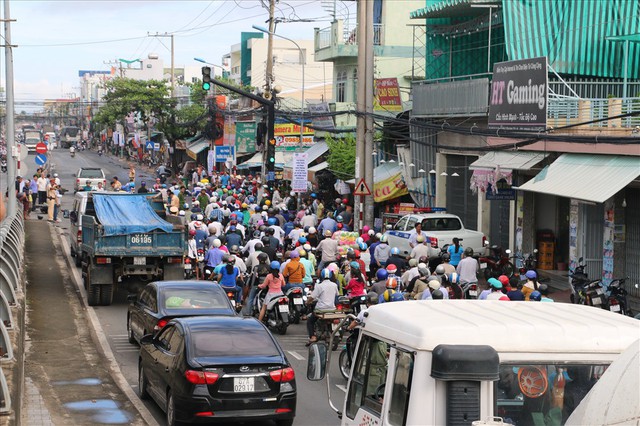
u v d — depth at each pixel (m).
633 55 34.06
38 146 51.41
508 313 7.55
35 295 27.55
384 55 54.66
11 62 39.62
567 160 27.44
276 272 22.69
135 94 101.44
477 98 34.88
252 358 13.64
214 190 53.38
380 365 7.60
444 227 33.75
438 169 40.09
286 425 14.11
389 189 42.91
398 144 44.50
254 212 38.41
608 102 28.03
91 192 34.09
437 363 6.30
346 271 23.77
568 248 32.19
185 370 13.47
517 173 32.38
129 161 128.75
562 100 29.28
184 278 27.42
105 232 25.81
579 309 8.02
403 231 33.84
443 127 28.11
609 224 27.33
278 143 61.25
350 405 8.26
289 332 23.22
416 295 20.05
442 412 6.52
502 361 6.73
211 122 84.31
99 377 17.78
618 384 4.90
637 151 24.28
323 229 34.81
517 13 33.03
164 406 14.47
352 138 48.12
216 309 18.36
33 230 43.94
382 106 44.31
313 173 53.41
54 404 15.54
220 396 13.30
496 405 6.50
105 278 25.97
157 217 28.20
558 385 6.79
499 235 36.34
